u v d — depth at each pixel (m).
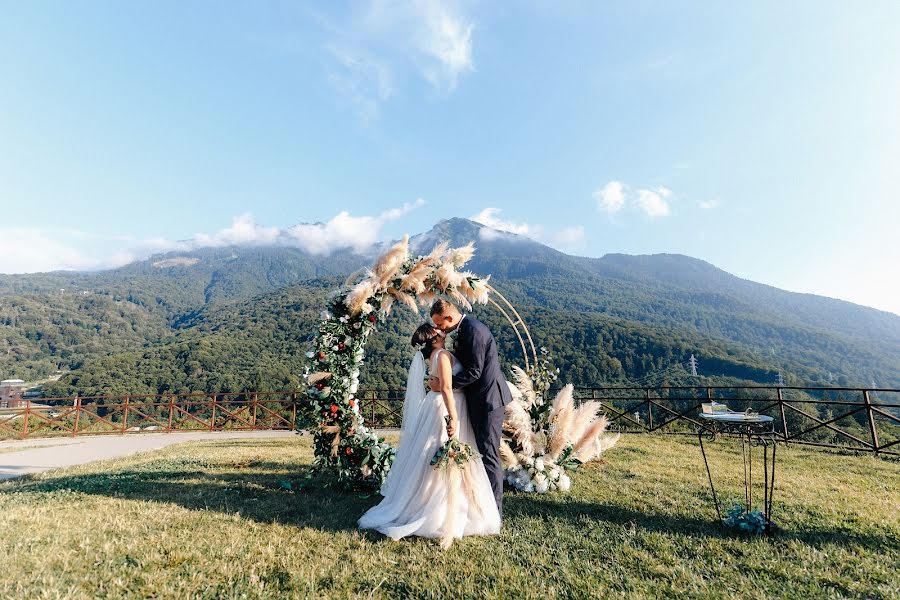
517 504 4.23
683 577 2.66
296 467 5.92
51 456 8.24
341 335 4.65
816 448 7.82
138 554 2.80
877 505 4.23
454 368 3.53
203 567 2.64
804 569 2.77
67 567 2.57
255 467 5.95
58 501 4.04
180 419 14.31
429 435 3.46
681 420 10.18
